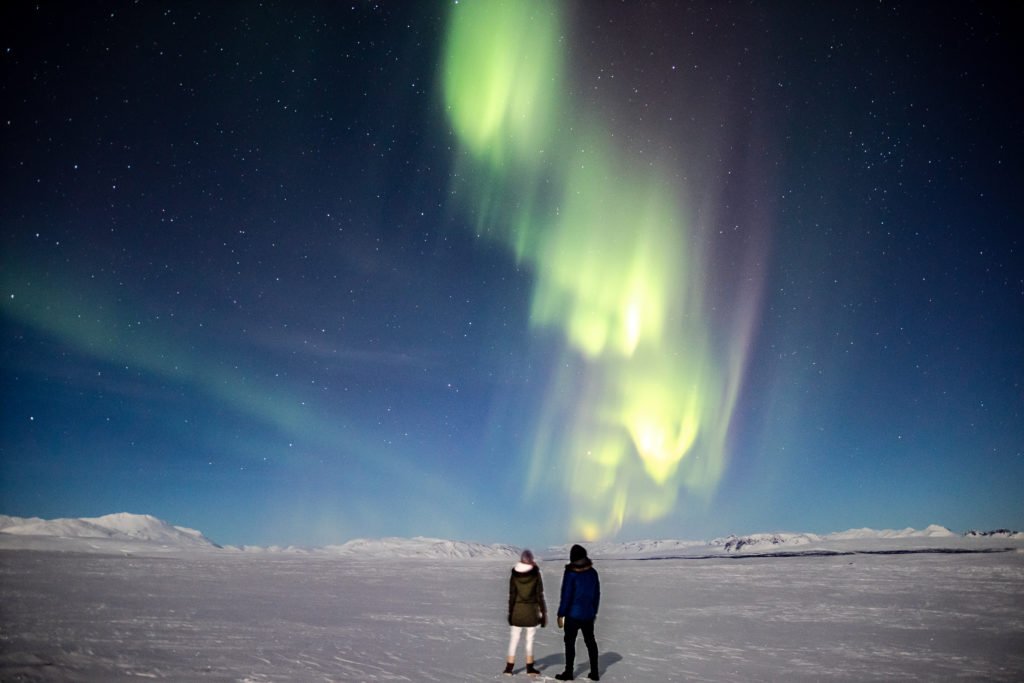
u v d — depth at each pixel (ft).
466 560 338.54
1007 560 171.73
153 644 41.57
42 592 89.04
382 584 123.44
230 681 29.50
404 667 35.37
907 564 165.89
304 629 52.54
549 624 60.59
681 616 67.51
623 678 33.71
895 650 43.52
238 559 303.48
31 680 28.12
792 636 51.29
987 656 40.93
